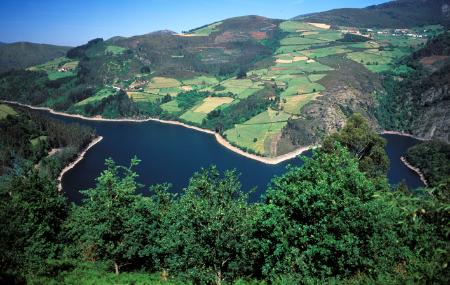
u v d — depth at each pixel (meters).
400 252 21.23
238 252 25.33
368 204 20.67
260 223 23.53
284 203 22.94
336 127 184.75
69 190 134.25
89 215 31.92
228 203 26.78
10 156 149.38
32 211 38.25
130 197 31.83
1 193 40.34
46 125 188.50
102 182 31.50
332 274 21.92
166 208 34.91
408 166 150.88
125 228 31.16
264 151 170.12
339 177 22.17
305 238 21.03
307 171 24.78
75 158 169.12
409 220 21.66
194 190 28.00
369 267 21.30
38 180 43.12
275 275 22.72
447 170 128.75
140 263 34.34
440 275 18.17
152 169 152.00
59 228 41.19
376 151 56.75
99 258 36.09
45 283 27.69
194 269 25.08
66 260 35.06
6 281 26.80
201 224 24.94
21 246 31.61
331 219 21.03
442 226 19.97
